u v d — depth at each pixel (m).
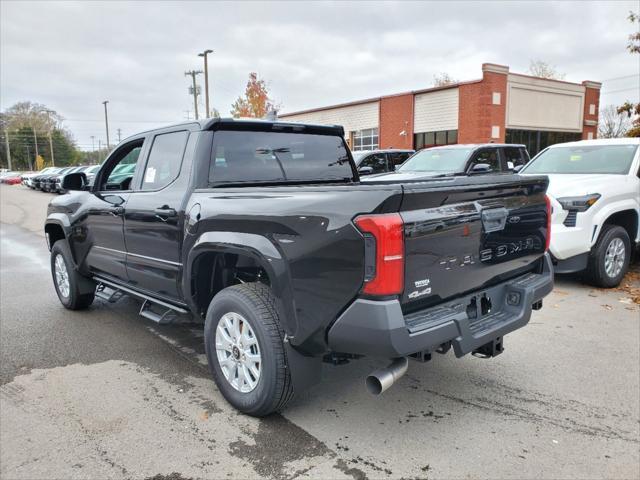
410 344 2.60
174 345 4.71
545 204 3.68
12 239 11.84
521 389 3.73
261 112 35.00
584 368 4.08
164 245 3.99
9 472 2.75
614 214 6.58
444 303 2.96
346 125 31.38
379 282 2.55
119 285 4.84
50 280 7.46
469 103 24.55
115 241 4.67
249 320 3.15
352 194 2.66
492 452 2.93
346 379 3.93
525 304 3.33
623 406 3.46
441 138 26.20
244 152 4.01
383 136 29.05
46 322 5.39
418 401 3.56
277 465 2.82
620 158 7.08
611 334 4.84
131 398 3.63
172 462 2.85
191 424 3.26
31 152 107.56
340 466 2.80
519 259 3.46
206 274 3.76
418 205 2.65
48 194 31.78
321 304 2.79
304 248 2.83
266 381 3.10
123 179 5.04
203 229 3.50
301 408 3.47
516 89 25.27
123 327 5.23
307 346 2.96
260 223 3.07
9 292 6.72
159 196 4.04
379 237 2.52
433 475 2.72
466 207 2.95
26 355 4.45
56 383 3.88
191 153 3.84
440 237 2.78
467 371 4.05
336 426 3.23
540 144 27.41
